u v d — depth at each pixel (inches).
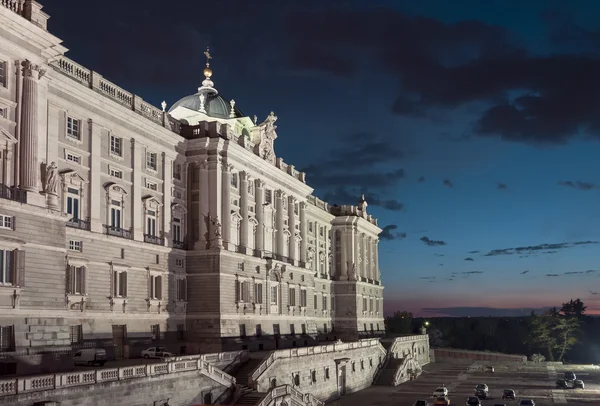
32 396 1514.5
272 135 3801.7
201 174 3125.0
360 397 3558.1
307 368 3134.8
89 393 1684.3
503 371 5438.0
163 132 2930.6
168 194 2970.0
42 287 1943.9
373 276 5816.9
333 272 5236.2
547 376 4985.2
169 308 2923.2
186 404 2085.4
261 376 2630.4
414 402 3351.4
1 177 1904.5
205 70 4074.8
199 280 3056.1
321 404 2994.6
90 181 2481.5
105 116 2581.2
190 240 3107.8
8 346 1828.2
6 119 1927.9
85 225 2448.3
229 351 2834.6
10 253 1863.9
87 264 2432.3
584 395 3777.1
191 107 3774.6
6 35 1907.0
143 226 2797.7
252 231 3484.3
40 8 2018.9
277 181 3833.7
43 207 1980.8
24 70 1988.2
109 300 2539.4
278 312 3686.0
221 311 3014.3
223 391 2309.3
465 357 6496.1
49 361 1920.5
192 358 2276.1
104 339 2487.7
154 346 2773.1
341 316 5187.0
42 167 2034.9
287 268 3858.3
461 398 3604.8
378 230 5959.6
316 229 4891.7
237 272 3201.3
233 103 3882.9
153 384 1931.6
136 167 2758.4
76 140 2428.6
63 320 2007.9
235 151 3262.8
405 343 5319.9
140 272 2741.1
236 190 3334.2
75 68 2444.6
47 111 2233.0
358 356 3939.5
